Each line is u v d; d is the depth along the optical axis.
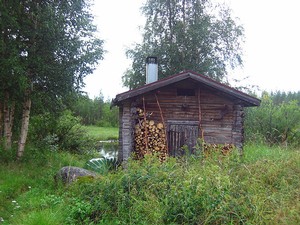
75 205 5.36
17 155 10.27
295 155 7.49
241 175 6.02
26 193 6.66
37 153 11.05
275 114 16.30
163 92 9.22
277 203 4.73
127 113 9.15
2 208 5.98
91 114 42.69
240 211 4.27
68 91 10.70
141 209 4.76
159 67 19.42
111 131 33.12
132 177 5.45
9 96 10.02
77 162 11.22
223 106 9.13
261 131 16.03
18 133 12.63
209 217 4.14
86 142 15.83
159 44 20.05
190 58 19.12
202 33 18.88
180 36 19.20
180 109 9.20
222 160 6.86
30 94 10.08
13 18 8.88
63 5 10.03
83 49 10.73
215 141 9.12
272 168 6.40
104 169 8.08
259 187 5.35
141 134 9.12
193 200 4.48
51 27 9.33
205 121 9.17
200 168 5.95
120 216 4.87
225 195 4.41
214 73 19.19
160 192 5.00
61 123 14.59
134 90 8.68
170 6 20.22
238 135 9.10
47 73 10.03
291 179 5.93
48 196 6.22
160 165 6.09
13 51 8.95
